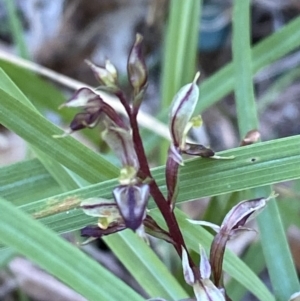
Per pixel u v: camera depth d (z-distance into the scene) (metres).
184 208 0.24
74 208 0.12
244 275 0.14
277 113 0.29
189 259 0.11
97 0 0.33
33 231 0.10
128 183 0.09
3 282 0.23
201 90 0.20
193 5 0.21
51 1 0.33
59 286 0.23
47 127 0.13
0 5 0.34
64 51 0.32
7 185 0.15
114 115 0.10
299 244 0.21
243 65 0.15
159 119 0.20
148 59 0.31
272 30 0.31
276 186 0.19
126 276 0.25
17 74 0.21
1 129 0.28
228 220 0.11
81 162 0.13
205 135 0.27
